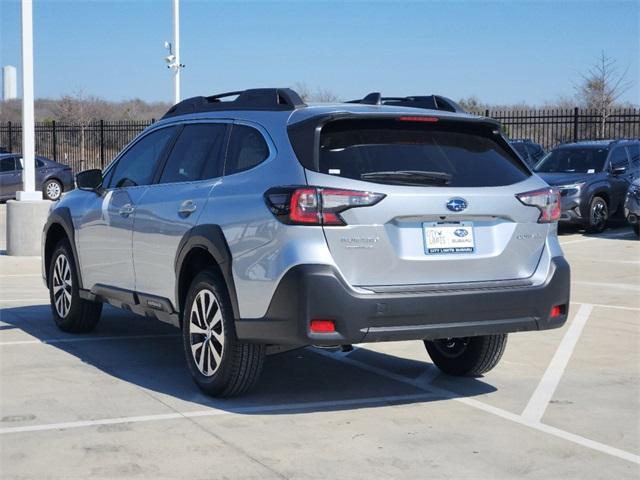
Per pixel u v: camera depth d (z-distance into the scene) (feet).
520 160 19.97
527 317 18.99
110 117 160.35
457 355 22.29
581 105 114.73
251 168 19.22
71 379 21.67
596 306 32.73
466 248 18.51
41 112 212.64
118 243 23.57
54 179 90.33
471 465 15.96
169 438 17.17
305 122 18.39
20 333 27.37
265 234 17.90
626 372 23.09
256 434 17.49
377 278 17.74
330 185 17.47
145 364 23.38
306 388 21.21
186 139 22.26
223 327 19.01
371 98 20.67
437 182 18.39
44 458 16.01
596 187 57.67
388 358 24.67
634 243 52.95
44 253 28.14
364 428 18.02
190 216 20.27
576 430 18.11
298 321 17.26
